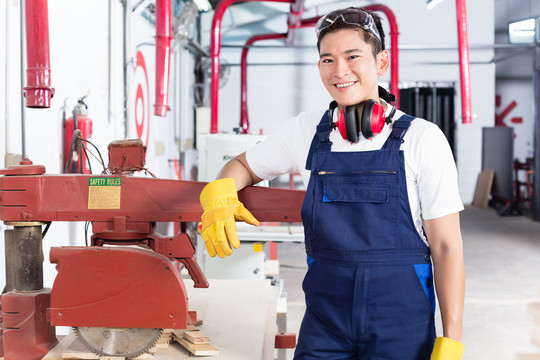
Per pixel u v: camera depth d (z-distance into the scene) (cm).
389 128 134
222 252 128
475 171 1170
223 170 153
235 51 1132
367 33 130
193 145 982
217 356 141
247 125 1033
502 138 1050
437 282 126
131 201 151
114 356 140
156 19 420
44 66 193
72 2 354
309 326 138
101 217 151
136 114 540
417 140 128
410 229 129
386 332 128
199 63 974
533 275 561
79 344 148
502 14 1205
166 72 424
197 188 152
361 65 130
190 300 193
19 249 151
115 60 451
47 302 151
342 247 131
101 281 136
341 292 131
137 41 548
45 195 150
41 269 154
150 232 154
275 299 199
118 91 464
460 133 1159
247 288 213
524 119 1439
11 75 257
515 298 477
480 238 773
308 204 137
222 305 188
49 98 197
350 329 131
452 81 1144
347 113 131
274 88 1145
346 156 133
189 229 698
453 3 1126
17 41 264
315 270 137
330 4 1102
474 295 486
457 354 120
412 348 128
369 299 129
